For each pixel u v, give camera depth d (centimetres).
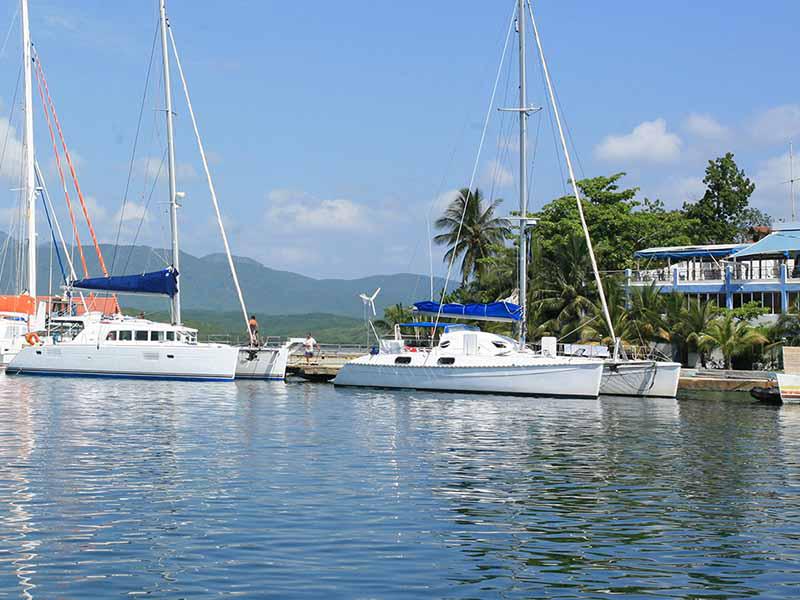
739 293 5644
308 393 3672
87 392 3459
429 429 2559
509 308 3862
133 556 1190
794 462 2042
